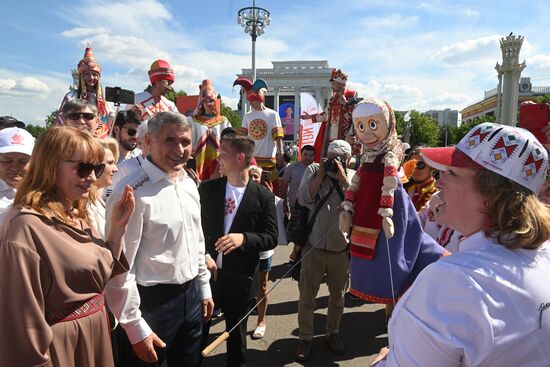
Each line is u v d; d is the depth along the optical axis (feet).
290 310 16.44
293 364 12.44
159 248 7.93
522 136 4.21
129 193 6.96
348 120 18.22
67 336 5.89
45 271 5.63
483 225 4.32
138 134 11.96
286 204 21.72
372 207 8.94
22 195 6.03
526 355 3.71
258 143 23.62
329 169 12.46
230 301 10.55
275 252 25.34
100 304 6.48
